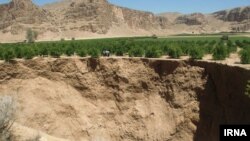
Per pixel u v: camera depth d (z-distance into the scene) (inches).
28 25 5531.5
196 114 1285.7
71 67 1534.2
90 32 5575.8
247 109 1061.1
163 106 1385.3
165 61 1421.0
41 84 1493.6
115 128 1416.1
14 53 1572.3
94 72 1529.3
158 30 7421.3
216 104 1243.8
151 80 1445.6
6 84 1486.2
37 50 1705.2
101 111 1456.7
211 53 1637.6
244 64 1224.2
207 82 1294.3
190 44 1833.2
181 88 1352.1
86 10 6043.3
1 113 577.3
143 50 1608.0
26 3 5969.5
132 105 1441.9
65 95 1481.3
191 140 1273.4
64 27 5561.0
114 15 6466.5
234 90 1142.3
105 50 1723.7
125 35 5979.3
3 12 6131.9
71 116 1440.7
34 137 686.5
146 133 1368.1
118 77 1487.5
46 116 1409.9
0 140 577.3
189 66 1360.7
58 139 775.1
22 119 1360.7
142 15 7342.5
